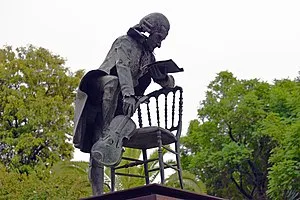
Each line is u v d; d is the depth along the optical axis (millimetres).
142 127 7348
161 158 7191
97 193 7379
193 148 35250
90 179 7465
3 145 31000
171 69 7613
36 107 30859
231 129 32938
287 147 24406
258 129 31359
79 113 7348
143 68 7594
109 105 7195
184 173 23266
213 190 33906
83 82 7375
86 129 7574
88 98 7465
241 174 32844
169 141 7582
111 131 7066
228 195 33875
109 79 7203
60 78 32812
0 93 31578
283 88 32906
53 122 31281
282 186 24125
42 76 32250
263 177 32375
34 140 30156
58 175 23062
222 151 31906
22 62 32156
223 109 33344
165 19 7746
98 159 6992
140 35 7578
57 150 31109
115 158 7000
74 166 23719
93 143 7547
